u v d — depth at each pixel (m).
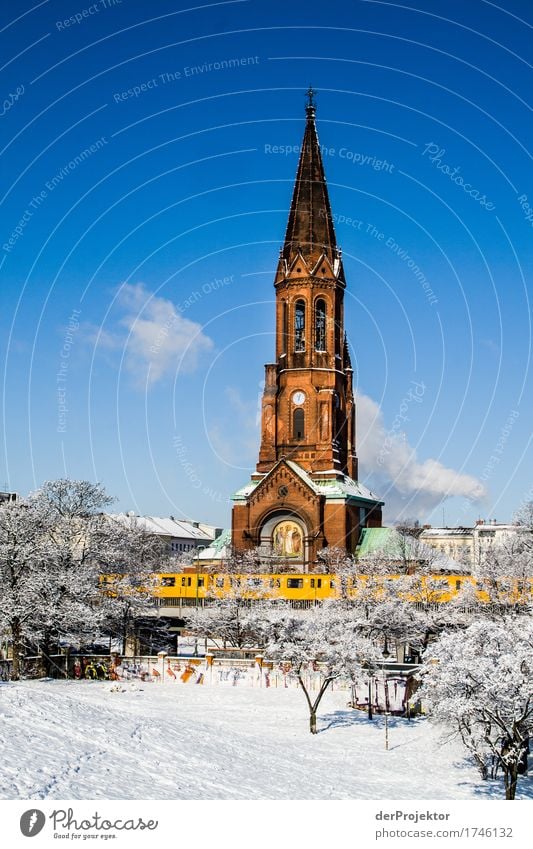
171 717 61.44
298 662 69.19
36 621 80.50
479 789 50.84
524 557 106.56
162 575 116.94
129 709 67.12
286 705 76.88
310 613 103.00
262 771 46.03
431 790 49.47
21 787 34.09
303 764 51.41
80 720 47.22
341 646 69.75
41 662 85.12
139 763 41.66
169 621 114.94
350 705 77.81
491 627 50.22
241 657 92.81
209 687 84.62
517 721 45.97
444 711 49.34
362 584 101.25
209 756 46.62
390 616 92.69
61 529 91.12
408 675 75.44
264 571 130.62
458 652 48.94
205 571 133.12
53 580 81.62
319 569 130.62
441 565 135.50
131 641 101.81
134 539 114.62
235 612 107.00
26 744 40.31
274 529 141.75
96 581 90.44
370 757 57.84
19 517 82.94
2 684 54.28
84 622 83.38
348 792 45.16
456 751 61.28
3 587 79.81
